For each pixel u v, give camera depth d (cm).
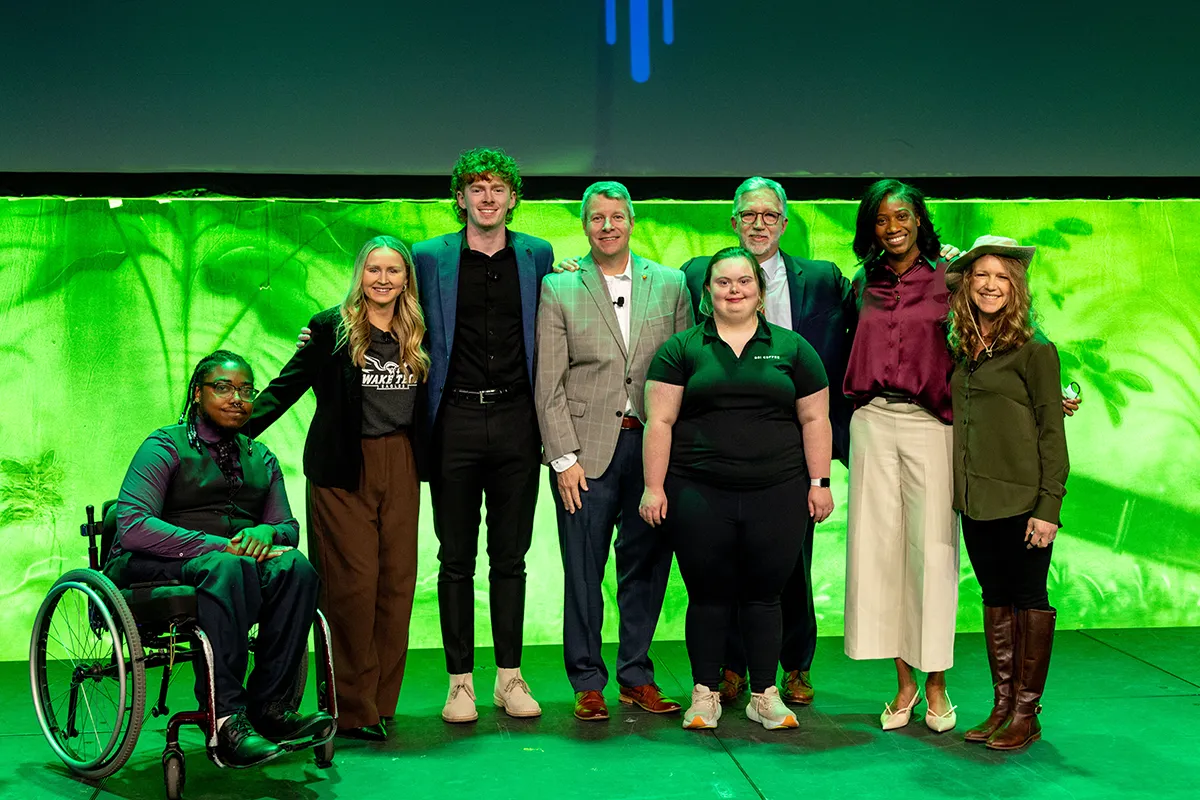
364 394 361
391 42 459
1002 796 316
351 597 362
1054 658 448
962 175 479
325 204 462
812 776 331
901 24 473
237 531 345
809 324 388
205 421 344
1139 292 486
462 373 369
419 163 463
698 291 389
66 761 328
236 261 459
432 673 439
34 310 450
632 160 470
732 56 470
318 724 317
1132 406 489
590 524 378
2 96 445
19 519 452
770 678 373
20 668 441
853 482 373
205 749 356
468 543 377
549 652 467
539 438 379
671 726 375
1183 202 487
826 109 473
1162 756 346
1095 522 490
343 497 362
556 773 334
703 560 361
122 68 449
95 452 455
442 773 335
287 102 457
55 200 450
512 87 464
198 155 454
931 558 360
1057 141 480
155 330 456
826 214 476
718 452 355
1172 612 493
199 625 314
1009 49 477
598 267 382
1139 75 482
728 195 476
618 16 467
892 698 406
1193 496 492
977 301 346
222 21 452
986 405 348
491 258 371
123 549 334
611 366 375
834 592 487
